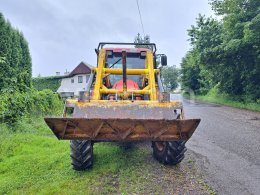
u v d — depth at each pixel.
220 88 23.44
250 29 15.24
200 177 4.73
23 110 9.60
